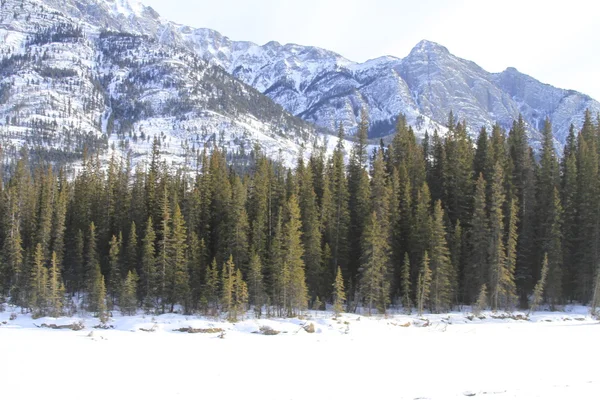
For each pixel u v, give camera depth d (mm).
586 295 72500
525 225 75062
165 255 67938
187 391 25250
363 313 64875
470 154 86250
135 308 65938
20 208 85125
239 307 61281
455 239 71375
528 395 24375
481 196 70500
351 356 34812
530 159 87188
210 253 77562
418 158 88188
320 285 69312
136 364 31641
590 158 80125
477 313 61625
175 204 76500
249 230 74188
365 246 66125
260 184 79375
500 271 65500
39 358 33031
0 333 46625
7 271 76438
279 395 24547
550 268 69625
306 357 34375
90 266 74062
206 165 92562
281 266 63938
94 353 35344
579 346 40125
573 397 24047
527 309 70062
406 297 68375
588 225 71750
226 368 30594
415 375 28828
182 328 48250
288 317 59469
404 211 76562
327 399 23828
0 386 25688
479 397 23969
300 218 74812
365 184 76938
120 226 83062
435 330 50156
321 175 87000
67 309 67500
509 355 35719
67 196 92812
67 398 23906
